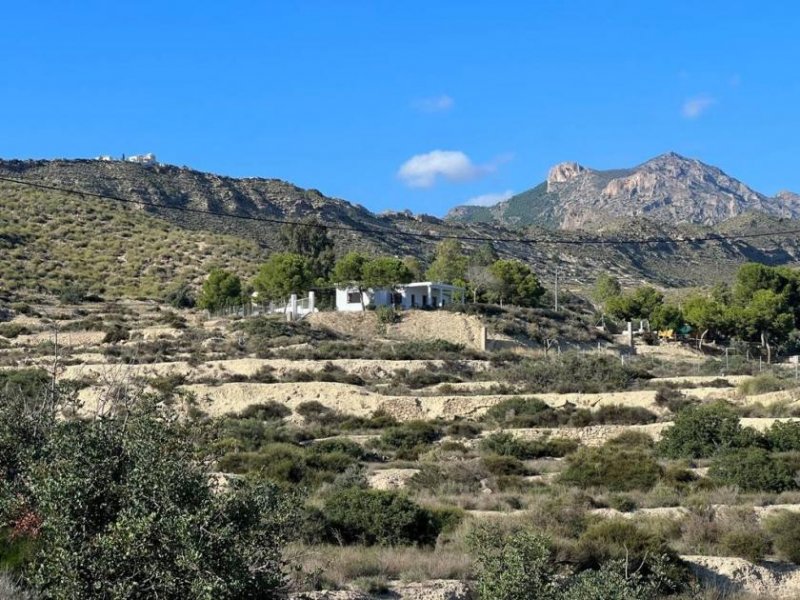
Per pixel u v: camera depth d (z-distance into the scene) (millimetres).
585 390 62031
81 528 14109
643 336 102500
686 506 31875
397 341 82312
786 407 52219
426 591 21234
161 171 187875
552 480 38594
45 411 17125
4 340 75062
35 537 15344
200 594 13203
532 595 18438
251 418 54562
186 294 108750
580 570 22969
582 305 134375
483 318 89562
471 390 61312
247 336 78875
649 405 55125
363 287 94375
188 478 14578
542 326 94125
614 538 24406
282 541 15352
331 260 123250
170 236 139000
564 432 51406
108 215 144875
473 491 36906
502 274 110125
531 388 62500
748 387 58125
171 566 13578
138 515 13945
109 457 14742
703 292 143625
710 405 49031
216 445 16562
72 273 117562
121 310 96750
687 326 103812
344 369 68062
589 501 32469
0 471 16172
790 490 35875
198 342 75500
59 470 14547
